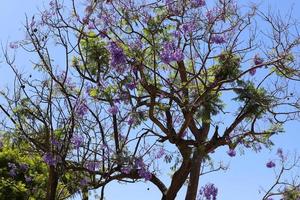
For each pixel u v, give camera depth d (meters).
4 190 13.60
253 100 12.17
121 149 10.77
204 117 11.81
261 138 12.78
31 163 13.67
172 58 10.80
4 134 10.15
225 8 11.92
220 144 12.63
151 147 11.01
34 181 13.40
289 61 12.08
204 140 12.66
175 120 12.73
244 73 11.91
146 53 11.84
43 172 13.43
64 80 9.79
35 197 13.12
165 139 12.20
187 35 11.81
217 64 12.62
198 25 11.88
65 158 9.93
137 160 10.66
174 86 12.55
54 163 9.49
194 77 11.62
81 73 10.94
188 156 12.56
